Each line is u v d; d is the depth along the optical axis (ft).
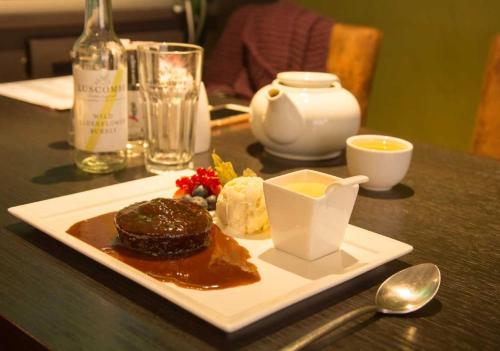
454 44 5.71
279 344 1.50
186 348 1.47
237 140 3.17
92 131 2.52
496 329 1.61
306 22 5.09
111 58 2.52
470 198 2.56
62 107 3.55
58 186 2.45
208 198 2.24
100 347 1.47
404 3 5.92
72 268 1.82
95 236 1.95
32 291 1.69
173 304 1.64
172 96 2.61
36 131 3.16
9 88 3.95
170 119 2.63
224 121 3.40
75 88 2.52
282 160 2.92
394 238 2.14
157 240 1.82
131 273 1.69
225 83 5.43
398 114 6.23
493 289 1.82
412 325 1.61
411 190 2.62
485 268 1.95
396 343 1.53
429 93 5.97
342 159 2.98
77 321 1.56
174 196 2.30
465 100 5.74
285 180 1.95
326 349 1.50
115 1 5.50
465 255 2.04
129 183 2.39
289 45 5.12
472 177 2.83
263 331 1.55
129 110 2.86
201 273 1.75
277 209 1.86
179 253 1.86
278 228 1.89
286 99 2.75
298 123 2.78
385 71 6.21
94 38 2.52
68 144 2.97
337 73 4.89
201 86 2.90
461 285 1.84
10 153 2.81
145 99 2.63
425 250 2.06
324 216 1.83
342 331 1.57
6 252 1.90
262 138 2.92
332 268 1.82
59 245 1.95
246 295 1.65
